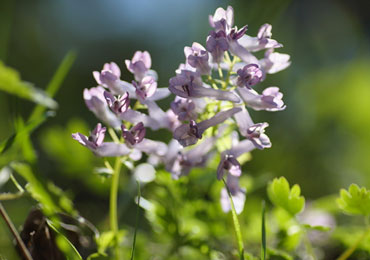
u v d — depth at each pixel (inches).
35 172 16.7
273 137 31.0
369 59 38.5
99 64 47.1
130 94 15.9
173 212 17.8
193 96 15.4
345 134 32.6
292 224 17.5
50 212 16.2
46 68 42.4
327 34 41.6
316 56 40.4
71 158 19.3
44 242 16.0
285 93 35.2
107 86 15.8
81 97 38.3
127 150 15.7
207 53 15.4
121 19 49.9
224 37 15.5
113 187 16.3
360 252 17.0
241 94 15.4
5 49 20.6
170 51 45.9
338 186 28.9
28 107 29.7
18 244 15.5
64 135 19.3
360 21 42.4
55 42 45.2
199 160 16.2
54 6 46.5
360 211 16.4
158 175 18.1
